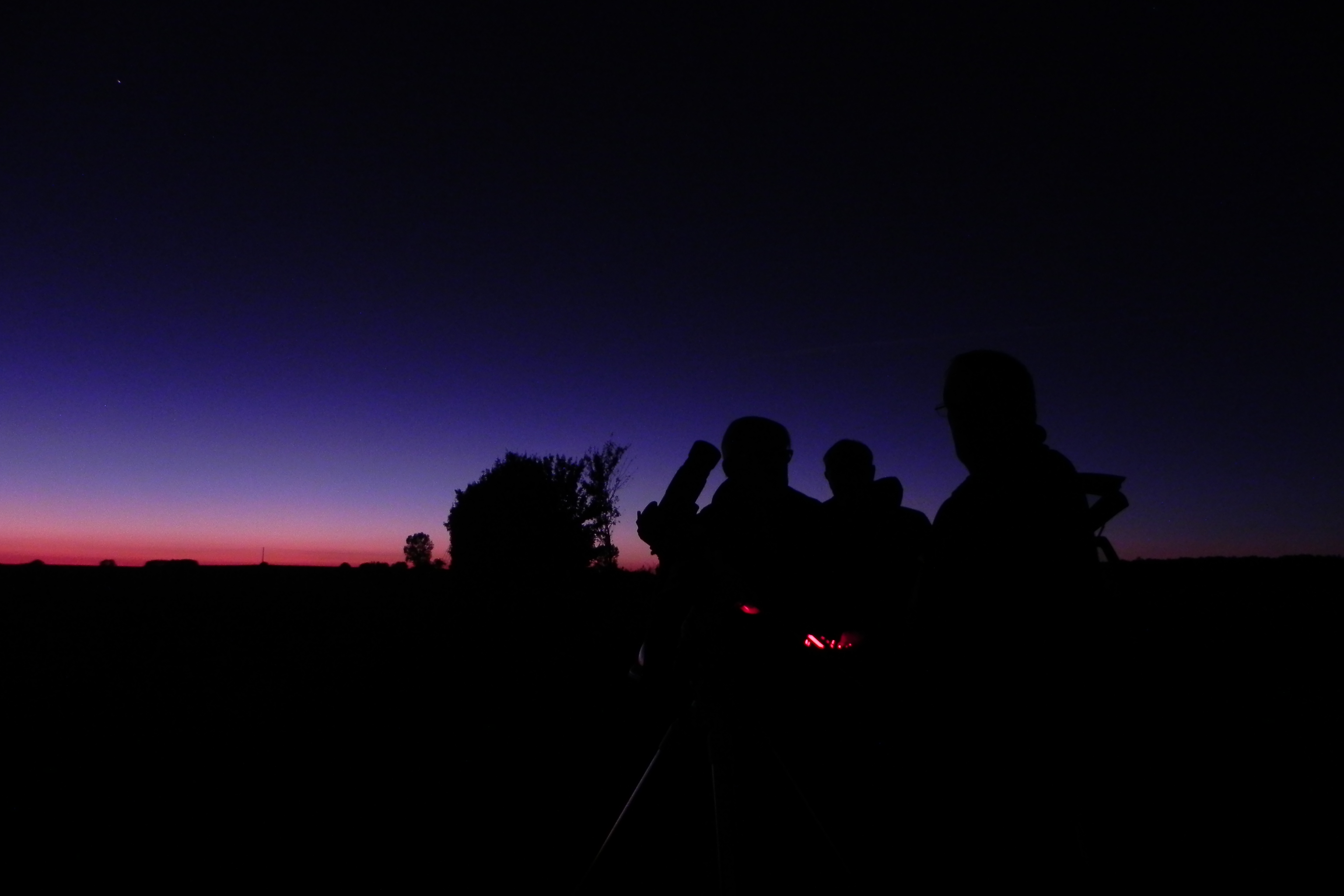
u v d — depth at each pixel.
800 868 1.42
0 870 2.83
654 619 1.58
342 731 5.06
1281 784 3.36
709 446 1.62
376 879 2.73
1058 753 1.22
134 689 6.64
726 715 1.53
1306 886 2.43
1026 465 1.35
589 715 5.55
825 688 1.51
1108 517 1.32
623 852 1.76
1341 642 7.62
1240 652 6.97
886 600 1.58
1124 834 1.19
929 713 1.36
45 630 10.96
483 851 3.00
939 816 1.32
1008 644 1.27
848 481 3.09
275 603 15.38
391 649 9.26
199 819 3.40
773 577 1.56
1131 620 1.29
